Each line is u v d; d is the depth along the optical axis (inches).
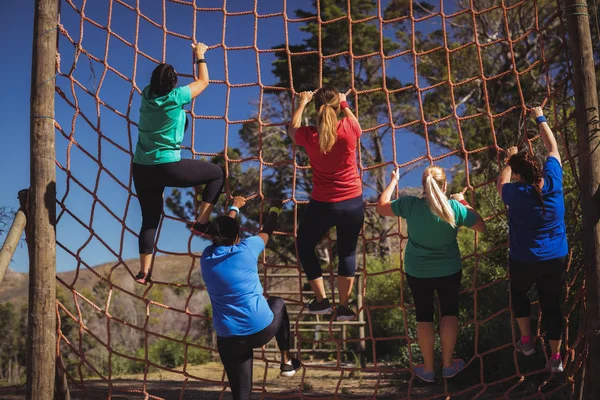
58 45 213.2
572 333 298.7
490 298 374.6
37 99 206.2
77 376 602.2
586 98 201.5
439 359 332.5
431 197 177.9
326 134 174.6
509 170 187.6
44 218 204.7
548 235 180.5
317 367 219.0
